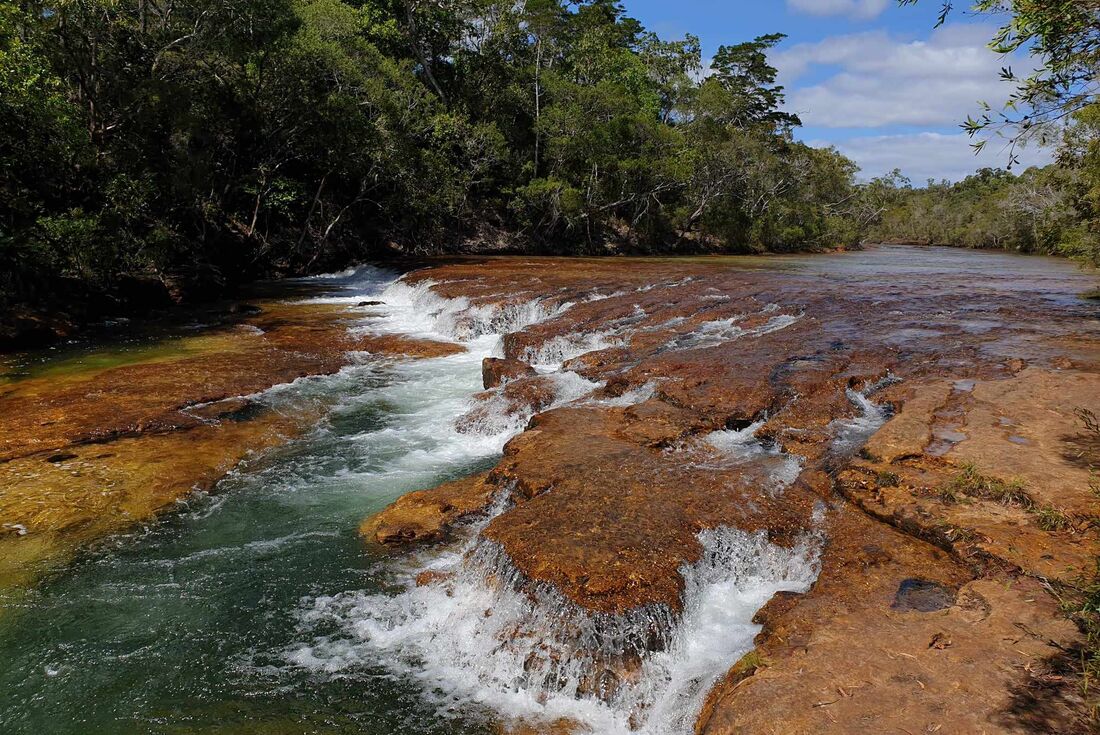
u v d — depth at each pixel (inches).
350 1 1656.0
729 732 159.9
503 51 1840.6
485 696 209.2
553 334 600.1
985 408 345.4
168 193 968.9
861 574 222.1
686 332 579.5
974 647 176.4
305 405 481.4
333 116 1221.7
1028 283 952.9
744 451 334.3
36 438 394.6
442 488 328.8
